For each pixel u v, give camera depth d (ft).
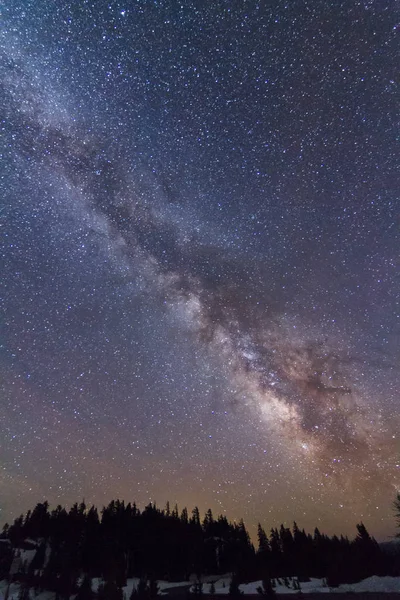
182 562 161.38
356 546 131.54
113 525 188.34
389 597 79.82
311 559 142.10
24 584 108.99
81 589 88.07
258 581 132.26
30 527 179.32
